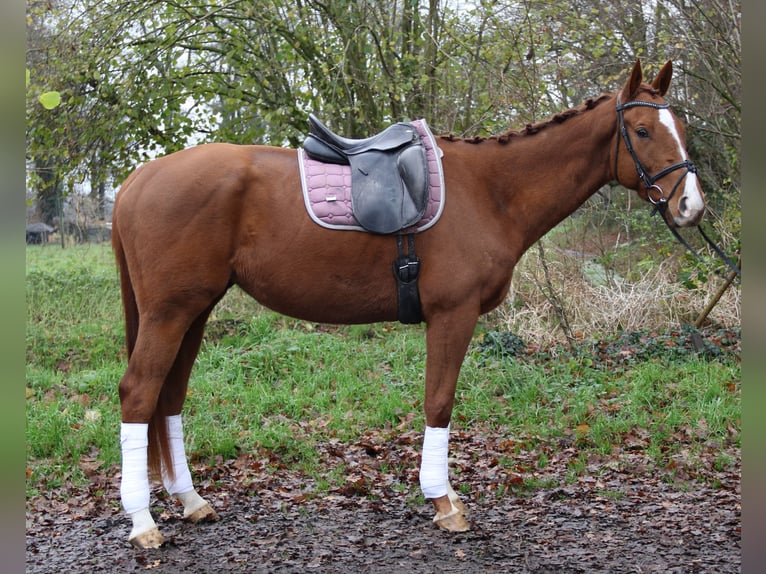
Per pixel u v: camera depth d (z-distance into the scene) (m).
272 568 3.29
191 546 3.54
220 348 7.48
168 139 8.71
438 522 3.74
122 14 8.12
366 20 8.38
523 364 6.95
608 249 9.45
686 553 3.49
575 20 8.18
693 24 8.43
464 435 5.49
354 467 4.80
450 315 3.57
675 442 5.17
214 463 4.91
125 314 3.67
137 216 3.47
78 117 8.38
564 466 4.83
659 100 3.68
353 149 3.65
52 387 6.57
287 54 8.38
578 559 3.41
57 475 4.72
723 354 7.18
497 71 8.02
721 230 8.08
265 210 3.49
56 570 3.29
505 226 3.75
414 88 8.66
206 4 8.46
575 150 3.79
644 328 8.00
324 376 6.70
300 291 3.56
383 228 3.47
